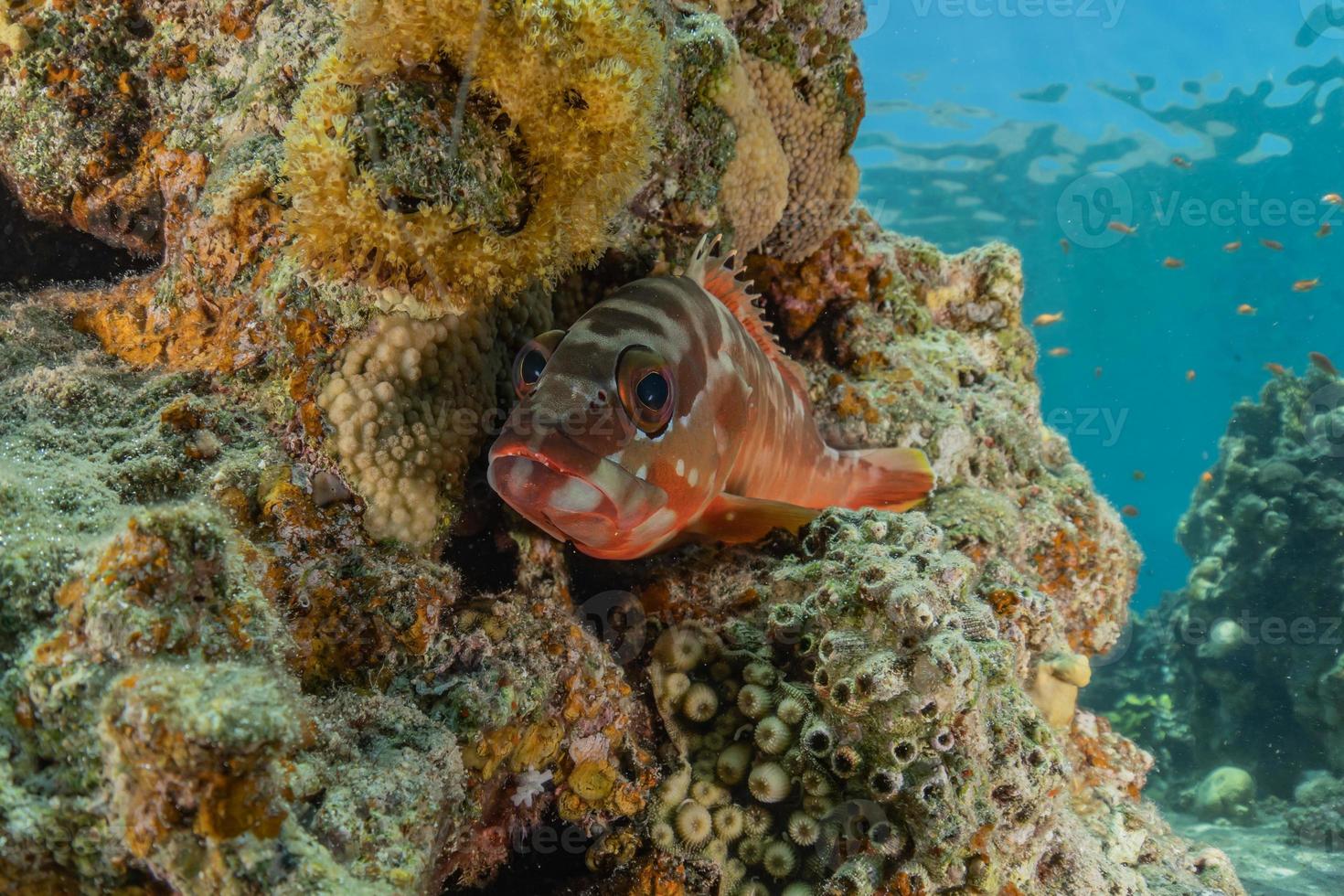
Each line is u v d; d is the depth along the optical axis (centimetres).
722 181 36
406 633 26
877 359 47
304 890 20
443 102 25
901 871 27
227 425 27
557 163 27
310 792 21
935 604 28
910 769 27
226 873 19
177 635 20
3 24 30
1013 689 29
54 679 20
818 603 29
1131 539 53
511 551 31
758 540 35
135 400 27
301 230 26
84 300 31
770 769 29
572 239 28
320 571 26
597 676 29
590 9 26
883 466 41
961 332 57
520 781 27
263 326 27
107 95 30
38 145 31
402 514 27
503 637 27
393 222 25
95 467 25
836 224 45
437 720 25
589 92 26
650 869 28
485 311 29
